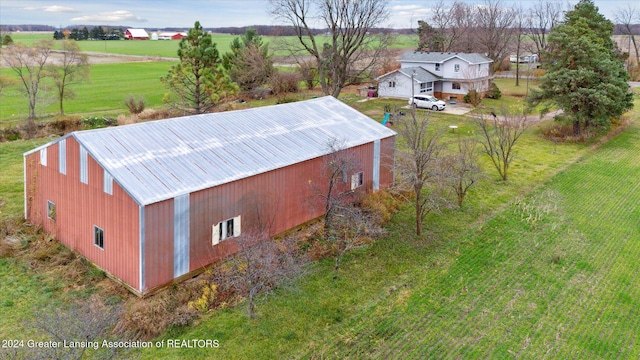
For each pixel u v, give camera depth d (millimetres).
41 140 36625
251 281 15898
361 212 21875
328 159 22328
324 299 16578
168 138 19781
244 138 21656
